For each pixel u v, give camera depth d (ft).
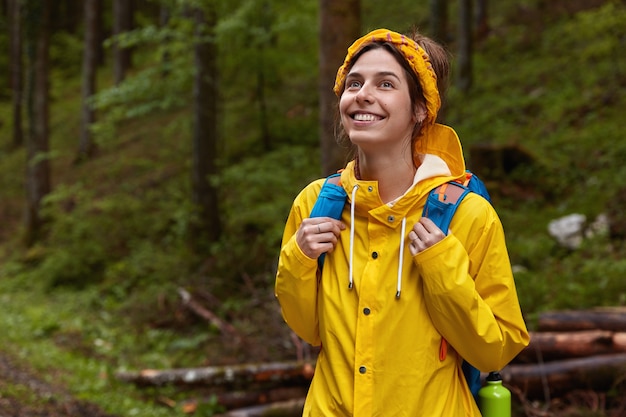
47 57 47.19
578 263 22.90
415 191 5.86
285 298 6.30
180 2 35.24
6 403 16.12
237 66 42.65
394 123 5.89
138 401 18.66
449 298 5.53
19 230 51.90
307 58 42.55
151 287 30.81
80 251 38.24
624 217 25.80
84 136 63.72
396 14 65.72
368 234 6.01
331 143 18.71
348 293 5.99
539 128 38.14
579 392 14.46
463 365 6.35
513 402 14.90
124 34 36.47
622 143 32.73
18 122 78.43
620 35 41.65
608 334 14.94
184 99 37.83
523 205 29.96
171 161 53.21
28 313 30.81
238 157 45.50
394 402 5.74
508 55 51.42
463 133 39.01
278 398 17.65
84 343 26.23
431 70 6.02
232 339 23.66
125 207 41.52
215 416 17.42
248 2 36.35
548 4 56.18
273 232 30.94
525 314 18.69
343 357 5.95
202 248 34.32
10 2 88.99
